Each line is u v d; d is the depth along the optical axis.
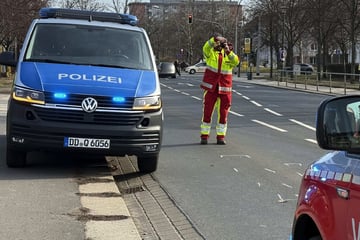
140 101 7.80
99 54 8.65
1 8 25.89
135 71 8.40
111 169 8.89
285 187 7.72
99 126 7.62
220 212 6.47
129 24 9.60
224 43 11.52
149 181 8.14
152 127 7.88
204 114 11.69
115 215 6.14
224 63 11.51
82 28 9.02
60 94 7.57
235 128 14.98
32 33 8.80
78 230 5.55
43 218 5.91
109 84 7.85
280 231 5.74
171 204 6.86
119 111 7.67
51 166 8.72
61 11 9.42
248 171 8.84
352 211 2.95
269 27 60.84
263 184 7.91
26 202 6.50
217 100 11.69
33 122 7.55
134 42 9.02
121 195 7.18
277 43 61.19
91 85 7.74
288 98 27.72
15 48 35.50
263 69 95.75
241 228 5.85
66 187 7.32
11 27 26.69
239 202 6.92
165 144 11.66
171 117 17.66
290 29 56.66
